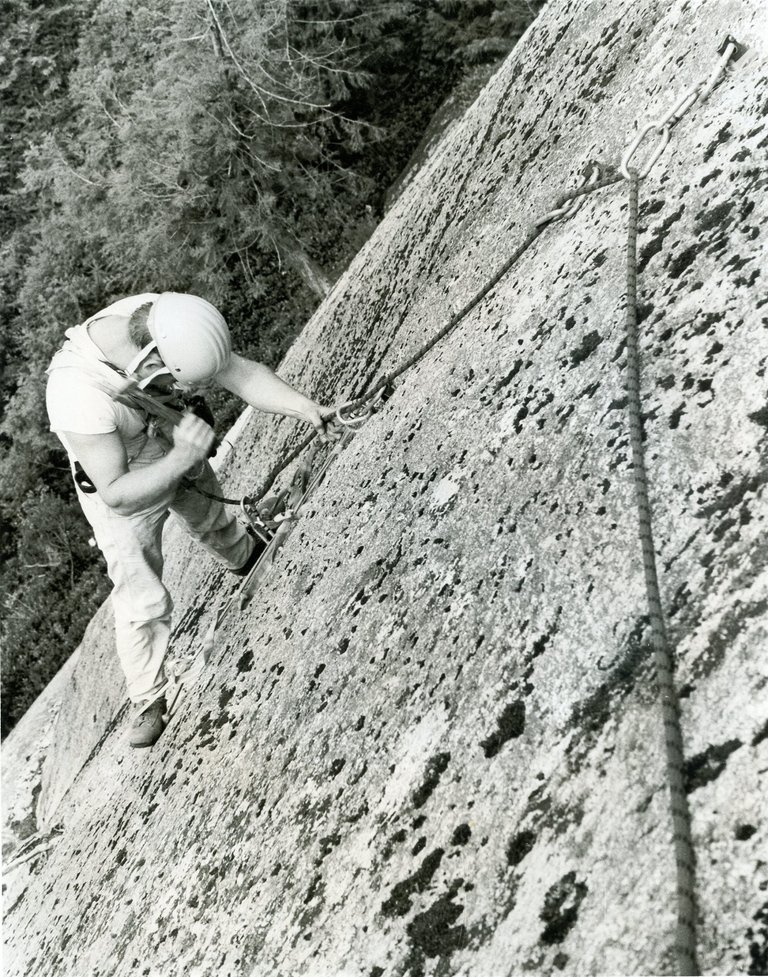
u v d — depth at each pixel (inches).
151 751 110.5
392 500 90.6
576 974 44.9
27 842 150.4
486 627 66.6
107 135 439.5
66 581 426.3
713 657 50.6
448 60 438.3
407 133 446.9
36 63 519.5
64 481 463.5
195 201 414.0
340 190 439.5
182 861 82.9
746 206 72.2
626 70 105.1
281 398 108.0
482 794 57.6
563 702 57.1
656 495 61.0
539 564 66.0
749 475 56.7
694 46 93.3
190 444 95.0
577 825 50.7
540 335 85.1
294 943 62.6
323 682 80.3
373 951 56.4
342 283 181.3
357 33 425.4
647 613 55.9
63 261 467.5
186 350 90.4
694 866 43.5
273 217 419.2
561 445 72.4
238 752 86.5
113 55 484.4
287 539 113.7
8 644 402.0
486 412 85.0
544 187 106.1
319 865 65.7
